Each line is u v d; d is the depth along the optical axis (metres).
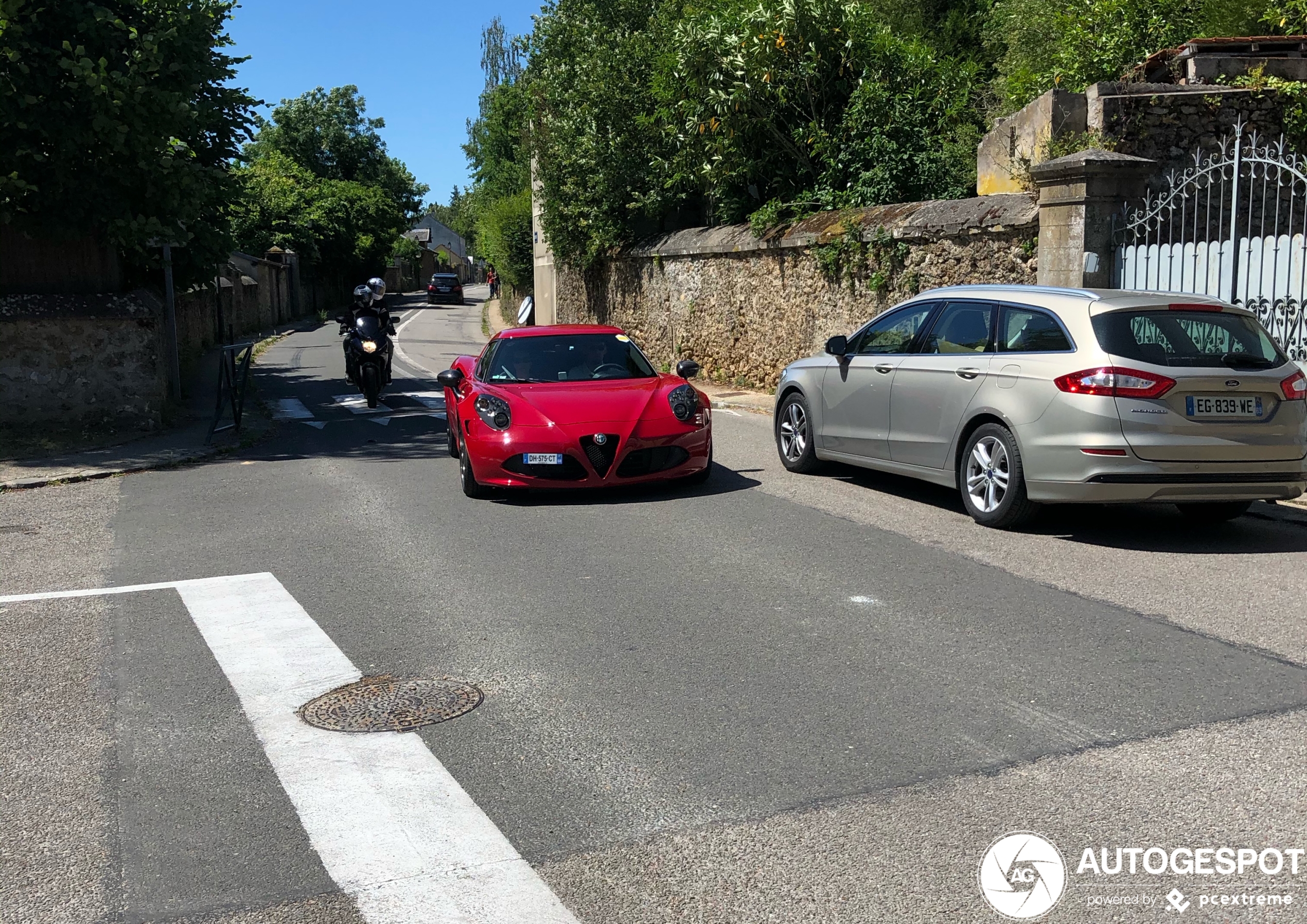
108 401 13.39
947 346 7.91
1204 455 6.55
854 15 17.36
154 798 3.64
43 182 12.53
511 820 3.45
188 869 3.18
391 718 4.29
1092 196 10.42
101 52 12.23
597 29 22.72
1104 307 6.81
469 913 2.93
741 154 18.22
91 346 13.27
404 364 24.92
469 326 44.31
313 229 55.03
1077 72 15.90
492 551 7.04
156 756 3.97
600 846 3.27
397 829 3.40
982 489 7.49
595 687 4.57
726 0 19.30
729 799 3.55
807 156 17.55
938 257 12.86
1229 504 7.40
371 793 3.65
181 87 12.84
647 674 4.71
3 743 4.12
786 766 3.78
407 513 8.37
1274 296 8.88
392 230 67.00
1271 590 5.86
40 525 8.41
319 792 3.67
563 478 8.50
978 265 12.31
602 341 9.95
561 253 25.20
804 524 7.65
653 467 8.66
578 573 6.43
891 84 17.08
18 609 5.99
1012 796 3.52
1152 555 6.69
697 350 19.56
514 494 9.05
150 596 6.18
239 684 4.71
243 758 3.95
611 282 23.84
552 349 9.80
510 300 44.78
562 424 8.52
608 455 8.51
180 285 17.08
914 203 13.70
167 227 13.52
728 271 18.14
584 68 22.23
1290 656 4.78
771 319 16.83
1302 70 12.77
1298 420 6.78
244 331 35.06
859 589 5.96
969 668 4.69
